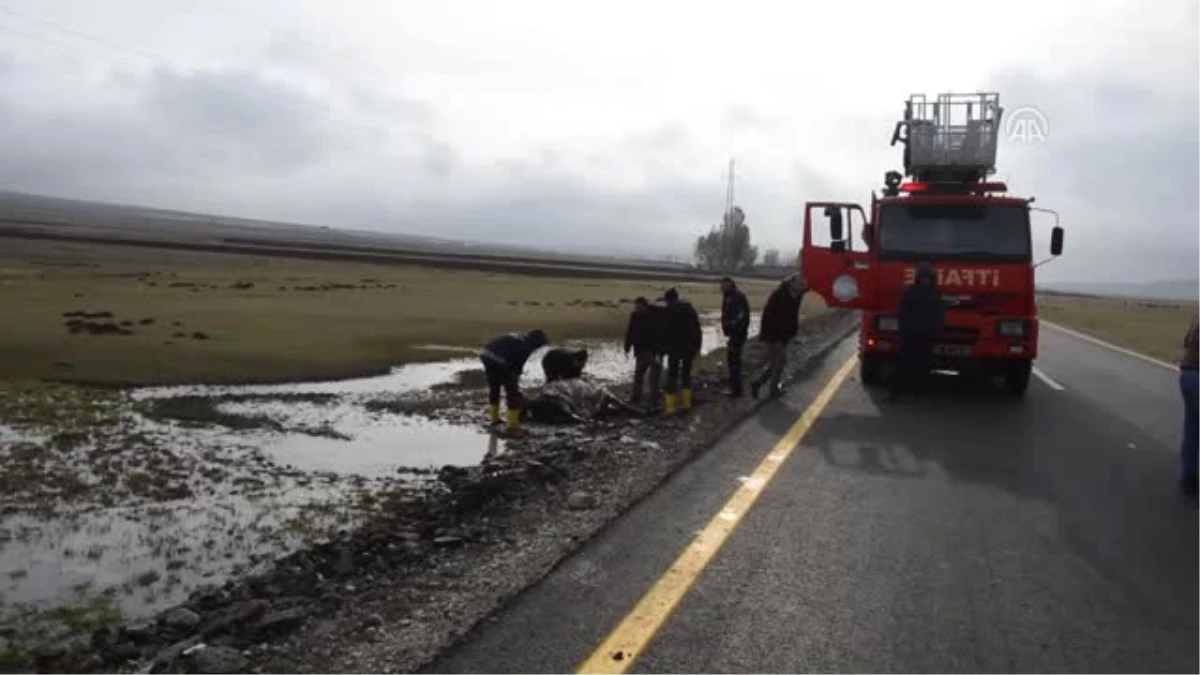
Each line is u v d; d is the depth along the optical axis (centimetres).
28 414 1198
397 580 557
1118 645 454
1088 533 657
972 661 432
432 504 772
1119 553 609
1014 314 1339
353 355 1977
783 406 1291
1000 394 1451
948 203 1381
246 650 446
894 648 445
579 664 418
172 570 625
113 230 12988
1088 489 801
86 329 2153
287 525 737
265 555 659
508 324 2873
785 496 749
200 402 1366
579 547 603
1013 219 1359
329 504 807
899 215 1394
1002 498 759
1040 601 514
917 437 1046
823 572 555
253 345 2048
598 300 4475
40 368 1591
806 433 1060
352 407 1370
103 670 447
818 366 1869
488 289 5097
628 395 1470
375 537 662
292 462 989
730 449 959
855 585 533
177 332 2212
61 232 9975
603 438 1057
